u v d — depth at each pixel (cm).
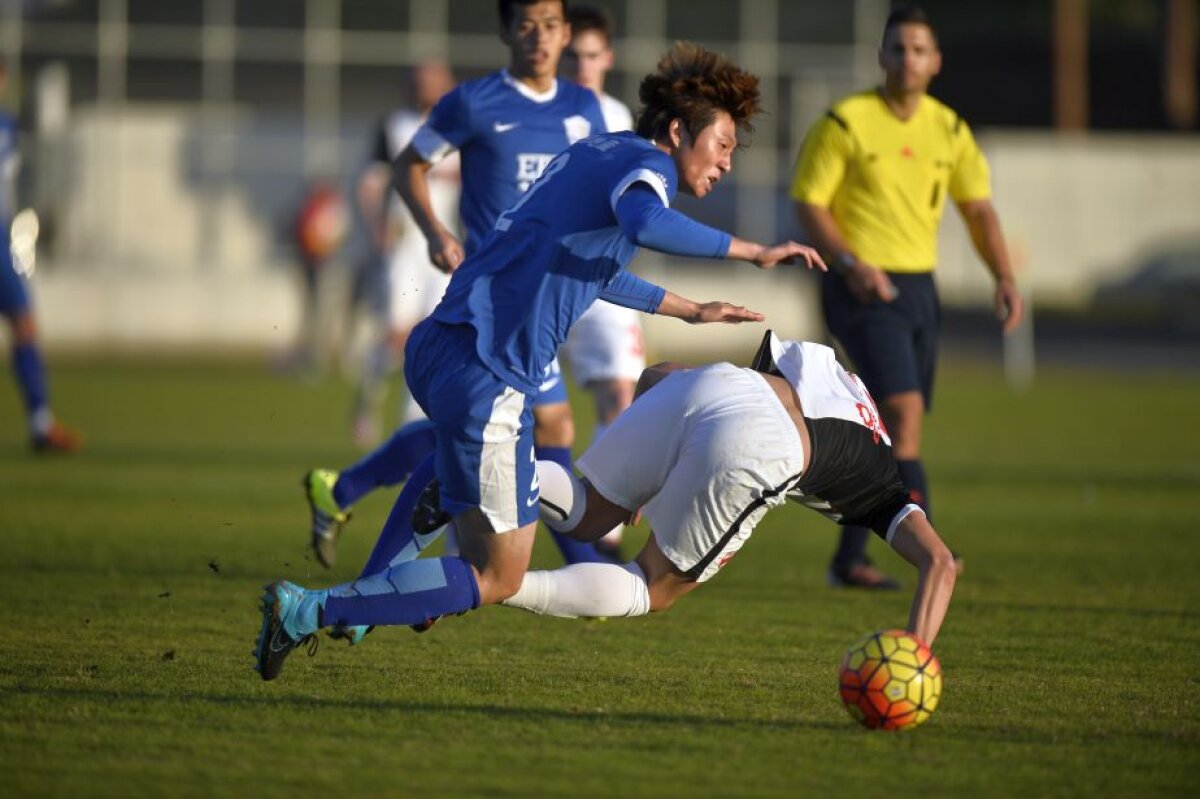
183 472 4234
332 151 8894
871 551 3378
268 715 1789
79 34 8719
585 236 1722
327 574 2819
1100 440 5481
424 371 1775
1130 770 1628
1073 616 2527
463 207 2597
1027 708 1895
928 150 2806
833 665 2133
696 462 1827
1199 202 14362
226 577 2747
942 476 4469
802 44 8994
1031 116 17912
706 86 1769
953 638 2342
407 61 8906
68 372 7425
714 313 1867
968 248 13788
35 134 8706
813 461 1858
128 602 2489
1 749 1633
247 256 8888
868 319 2755
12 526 3256
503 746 1675
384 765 1596
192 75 8819
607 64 3017
